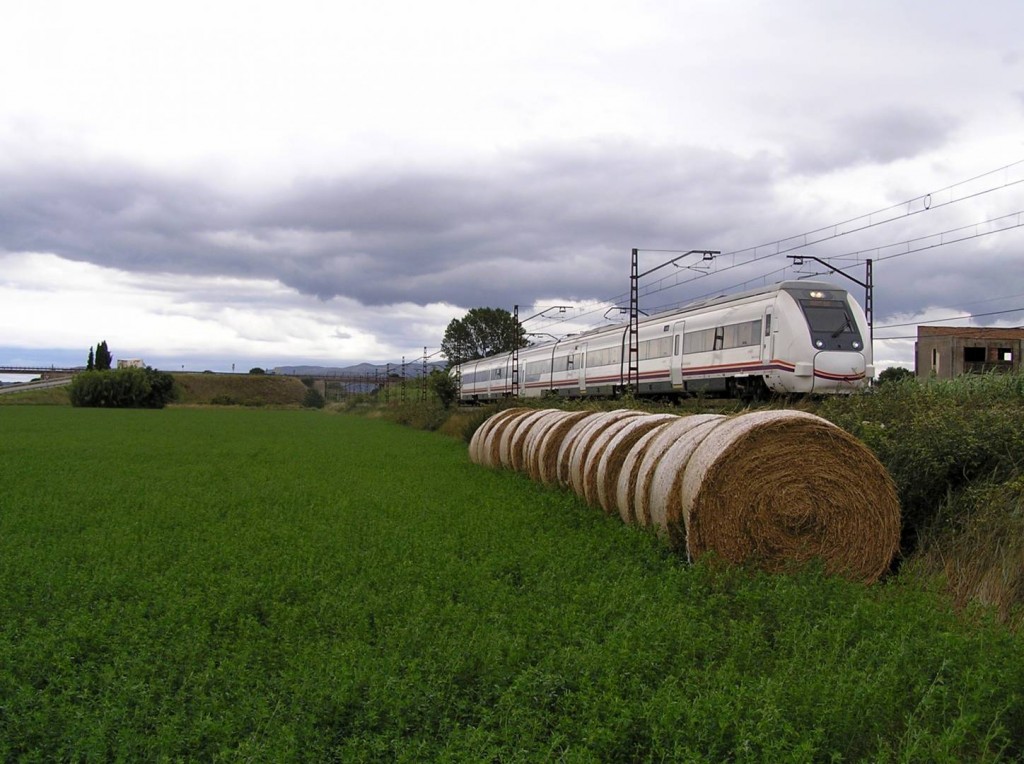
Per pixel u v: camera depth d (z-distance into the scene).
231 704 5.61
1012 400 13.45
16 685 5.88
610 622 7.07
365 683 5.69
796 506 9.06
